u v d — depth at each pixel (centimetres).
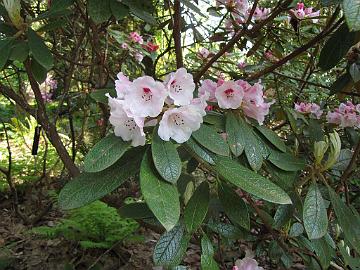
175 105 43
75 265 123
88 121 161
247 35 83
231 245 100
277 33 102
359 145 67
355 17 33
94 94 50
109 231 123
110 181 44
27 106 72
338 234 67
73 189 44
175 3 80
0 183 163
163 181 41
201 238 55
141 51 120
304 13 94
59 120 167
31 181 163
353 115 87
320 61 61
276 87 98
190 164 63
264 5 108
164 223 38
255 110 55
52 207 154
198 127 43
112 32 114
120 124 43
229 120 52
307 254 65
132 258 126
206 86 56
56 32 112
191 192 52
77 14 98
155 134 43
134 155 45
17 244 132
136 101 42
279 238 67
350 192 97
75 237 124
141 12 58
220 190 52
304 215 50
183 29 103
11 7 52
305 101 108
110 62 125
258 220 78
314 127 79
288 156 57
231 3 90
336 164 67
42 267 122
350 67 66
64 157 68
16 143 219
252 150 52
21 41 53
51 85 170
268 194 43
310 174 56
